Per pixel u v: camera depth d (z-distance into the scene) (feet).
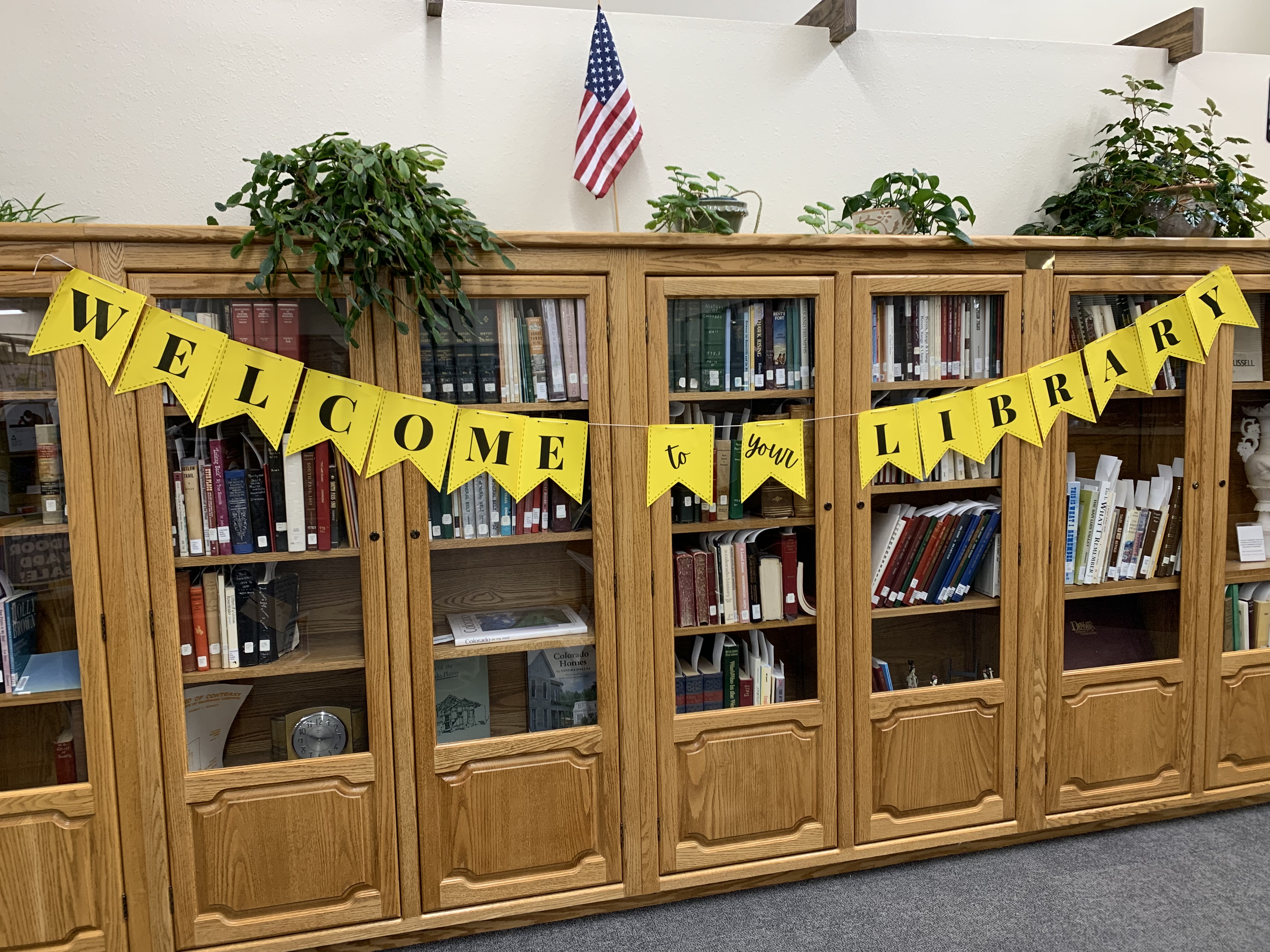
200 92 7.30
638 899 7.51
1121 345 8.02
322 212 5.98
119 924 6.49
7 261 5.94
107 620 6.31
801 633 7.67
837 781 7.77
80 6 7.05
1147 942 6.88
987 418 7.74
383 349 6.57
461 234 6.41
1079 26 11.33
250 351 6.34
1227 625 8.71
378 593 6.72
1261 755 8.80
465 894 7.07
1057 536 8.05
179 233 6.05
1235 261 8.25
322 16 7.50
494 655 7.09
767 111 8.54
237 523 6.51
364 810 6.84
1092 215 8.54
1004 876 7.84
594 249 6.84
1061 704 8.20
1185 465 8.36
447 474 6.74
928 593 7.91
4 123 6.97
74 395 6.12
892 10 10.85
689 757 7.45
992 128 9.05
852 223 8.60
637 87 8.25
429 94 7.76
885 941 6.98
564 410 6.98
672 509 7.29
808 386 7.42
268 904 6.73
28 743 6.34
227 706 6.66
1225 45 11.39
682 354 7.14
